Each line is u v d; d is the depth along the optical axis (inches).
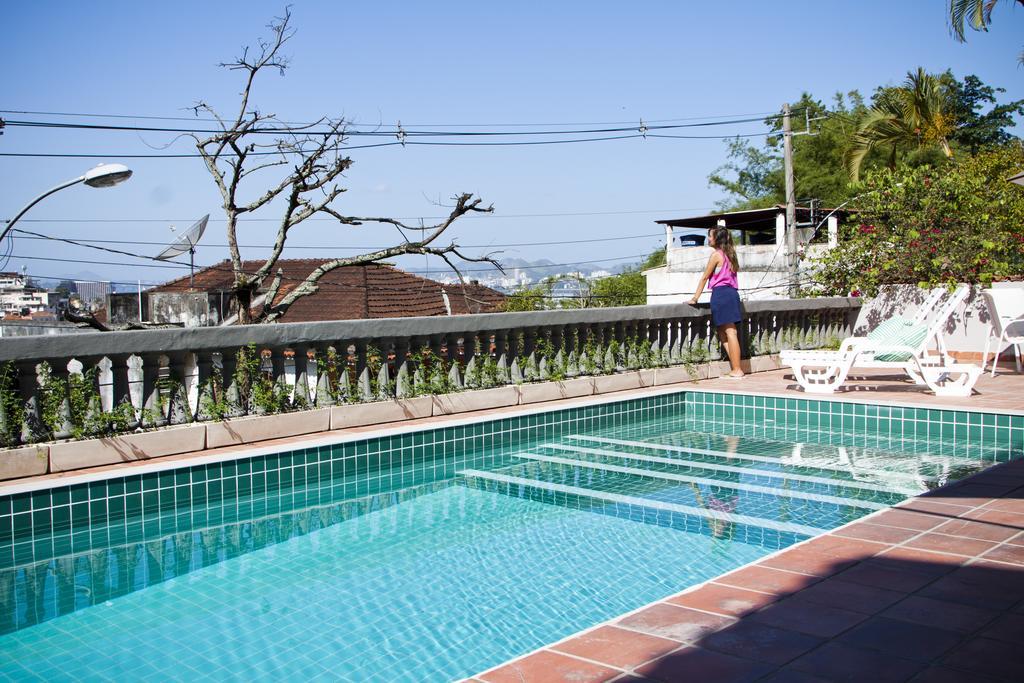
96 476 246.5
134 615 178.2
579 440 374.9
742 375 490.9
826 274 641.6
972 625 133.8
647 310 462.3
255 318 663.8
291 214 646.5
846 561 168.9
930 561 167.5
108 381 311.3
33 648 160.9
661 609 144.4
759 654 124.1
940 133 1200.2
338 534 240.1
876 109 1242.6
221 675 146.6
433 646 157.9
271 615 176.6
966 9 294.7
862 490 269.9
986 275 538.3
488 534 235.3
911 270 587.8
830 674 116.6
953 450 334.3
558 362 429.1
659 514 249.9
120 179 525.3
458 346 389.1
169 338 290.0
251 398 316.5
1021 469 257.3
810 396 403.2
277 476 284.2
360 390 350.9
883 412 376.8
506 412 371.6
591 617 170.9
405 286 1328.7
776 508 251.0
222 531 246.4
